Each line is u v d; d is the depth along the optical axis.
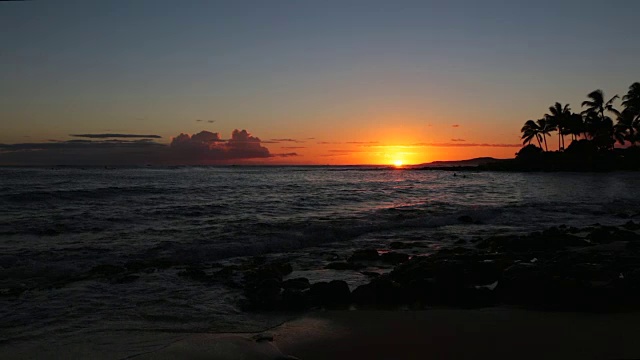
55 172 55.31
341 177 67.00
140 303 7.92
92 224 16.73
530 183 50.12
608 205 27.08
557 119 83.31
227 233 15.34
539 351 5.72
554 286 7.68
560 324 6.71
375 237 16.25
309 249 14.05
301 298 7.81
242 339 6.23
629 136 71.56
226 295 8.47
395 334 6.44
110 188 28.67
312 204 25.36
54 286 8.90
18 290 8.60
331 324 6.89
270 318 7.23
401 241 15.41
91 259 11.61
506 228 18.72
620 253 11.70
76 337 6.32
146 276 9.74
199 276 9.72
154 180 42.50
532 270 8.31
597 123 74.00
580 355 5.57
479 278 8.98
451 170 112.00
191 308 7.69
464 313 7.36
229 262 11.99
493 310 7.48
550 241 13.48
